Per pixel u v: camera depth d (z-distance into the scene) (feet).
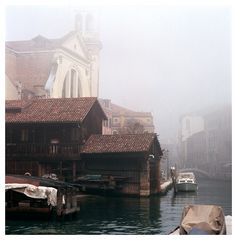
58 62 118.73
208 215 47.16
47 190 64.23
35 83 118.32
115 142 104.37
